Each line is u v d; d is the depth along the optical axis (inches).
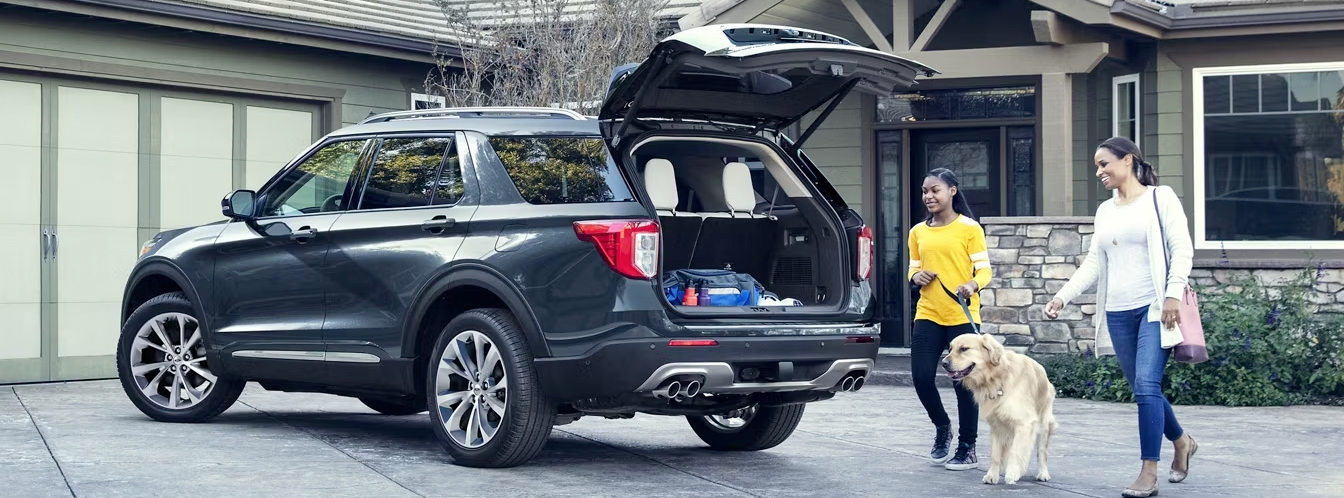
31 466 261.1
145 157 462.3
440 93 544.7
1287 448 314.8
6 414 346.9
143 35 456.8
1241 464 289.7
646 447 309.0
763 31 263.9
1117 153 255.3
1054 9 470.3
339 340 288.2
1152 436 248.2
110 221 454.9
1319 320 421.1
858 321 275.4
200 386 331.6
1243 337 407.8
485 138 275.4
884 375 460.8
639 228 247.9
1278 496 249.4
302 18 482.6
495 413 267.6
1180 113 513.7
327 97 507.8
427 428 331.3
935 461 285.6
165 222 467.8
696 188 295.0
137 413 350.3
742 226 283.9
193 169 474.6
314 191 306.0
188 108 473.1
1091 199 530.9
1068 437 333.7
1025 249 457.7
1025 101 529.7
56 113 441.1
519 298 256.4
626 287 247.0
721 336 250.7
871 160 553.9
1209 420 369.1
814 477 267.4
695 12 512.7
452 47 529.3
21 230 434.3
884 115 553.3
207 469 260.5
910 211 551.2
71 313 446.9
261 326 305.3
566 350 251.3
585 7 532.4
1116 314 256.1
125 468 259.9
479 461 265.7
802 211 282.5
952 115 542.0
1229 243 506.9
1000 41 542.6
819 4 529.7
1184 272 246.5
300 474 257.0
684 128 270.4
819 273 279.9
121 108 456.4
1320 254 494.9
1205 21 491.5
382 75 526.9
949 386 449.7
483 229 265.9
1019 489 255.8
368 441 304.0
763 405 279.7
